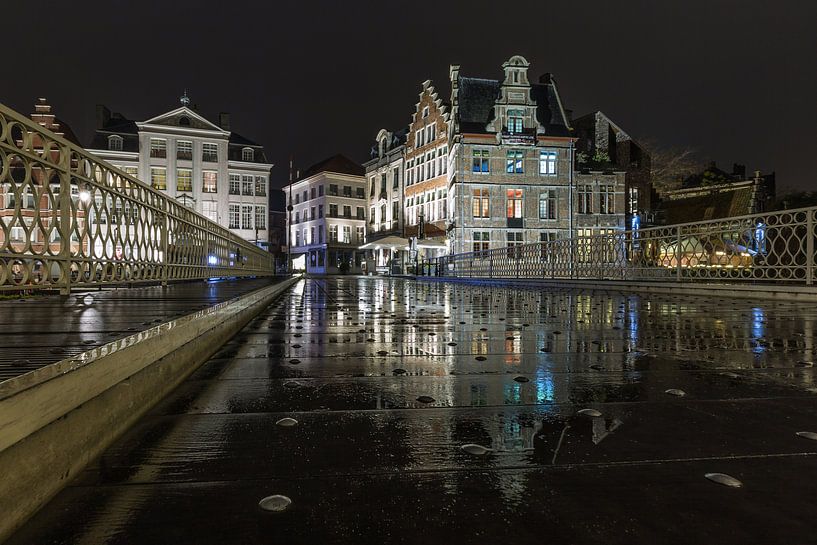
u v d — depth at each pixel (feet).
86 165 16.53
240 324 18.97
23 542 4.29
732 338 16.57
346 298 40.04
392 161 205.77
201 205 189.88
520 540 4.43
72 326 10.03
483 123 143.33
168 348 9.26
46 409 4.93
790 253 32.91
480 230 138.92
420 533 4.54
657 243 46.37
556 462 6.22
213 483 5.49
